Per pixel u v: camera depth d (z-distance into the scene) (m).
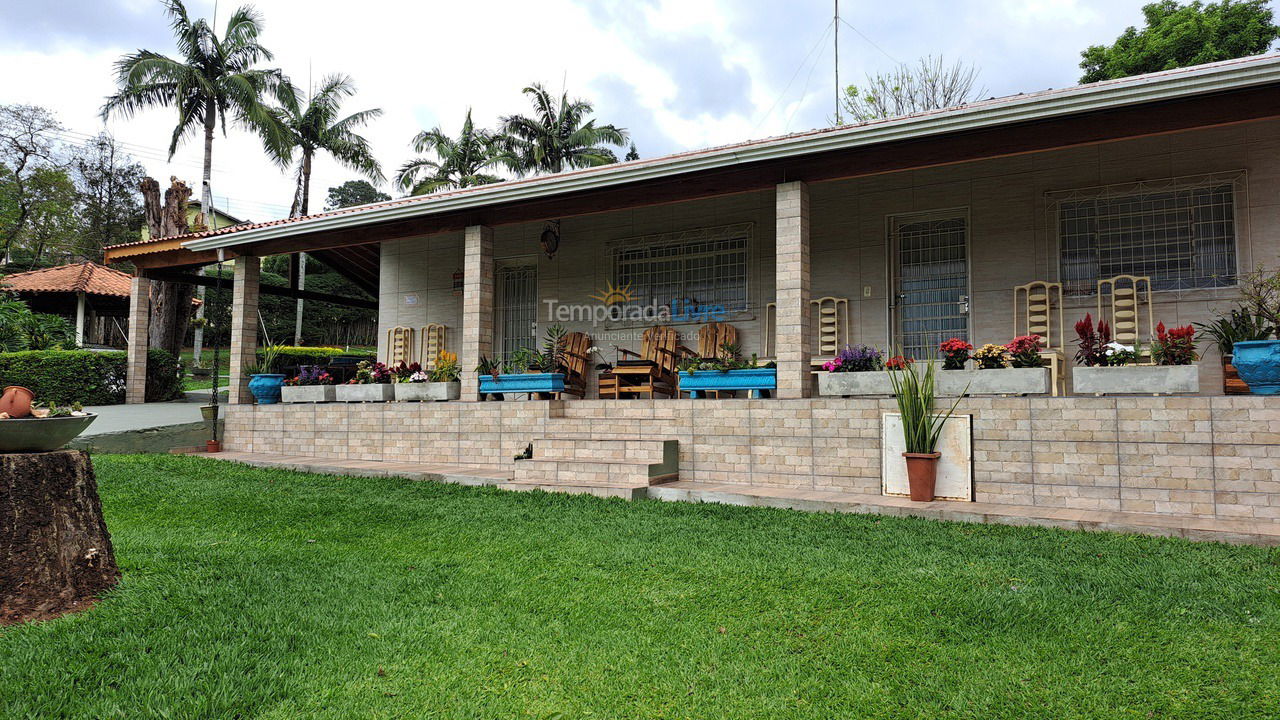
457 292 11.29
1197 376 5.23
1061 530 4.98
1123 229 7.37
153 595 3.71
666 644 3.23
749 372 7.22
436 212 8.60
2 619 3.37
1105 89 5.35
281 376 10.16
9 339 14.84
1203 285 6.96
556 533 5.13
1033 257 7.71
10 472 3.53
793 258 6.86
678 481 6.98
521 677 2.92
